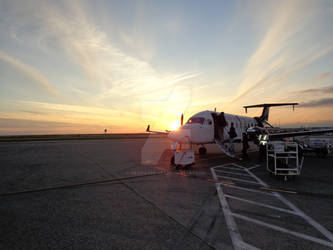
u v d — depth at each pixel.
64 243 2.63
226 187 5.43
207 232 2.90
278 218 3.38
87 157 11.98
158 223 3.22
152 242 2.63
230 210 3.76
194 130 10.10
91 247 2.53
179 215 3.54
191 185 5.65
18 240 2.71
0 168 8.48
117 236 2.81
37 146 20.55
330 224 3.15
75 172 7.60
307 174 7.21
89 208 3.91
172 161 9.26
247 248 2.47
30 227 3.11
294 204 4.07
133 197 4.59
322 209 3.80
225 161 10.73
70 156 12.47
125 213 3.64
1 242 2.66
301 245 2.53
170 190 5.15
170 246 2.53
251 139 11.44
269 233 2.86
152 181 6.17
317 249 2.44
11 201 4.37
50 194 4.86
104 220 3.35
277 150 6.47
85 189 5.29
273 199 4.40
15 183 5.97
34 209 3.88
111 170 7.99
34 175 7.07
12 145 21.89
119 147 19.41
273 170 6.85
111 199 4.45
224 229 2.99
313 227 3.05
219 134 11.77
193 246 2.52
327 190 5.14
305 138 15.07
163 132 12.01
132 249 2.47
